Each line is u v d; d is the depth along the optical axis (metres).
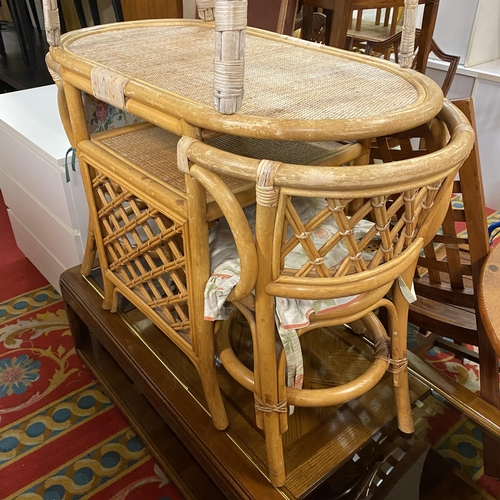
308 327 0.82
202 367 0.93
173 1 1.82
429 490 0.96
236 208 0.67
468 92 2.23
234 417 1.03
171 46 0.98
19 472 1.17
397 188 0.64
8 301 1.71
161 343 1.20
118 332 1.23
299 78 0.83
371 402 1.09
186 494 1.06
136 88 0.76
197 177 0.70
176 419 1.03
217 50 0.62
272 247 0.68
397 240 0.82
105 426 1.29
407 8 0.83
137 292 1.12
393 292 0.93
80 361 1.48
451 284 1.23
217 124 0.65
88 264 1.35
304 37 1.74
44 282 1.81
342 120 0.64
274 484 0.90
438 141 0.86
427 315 1.22
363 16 2.24
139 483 1.15
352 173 0.60
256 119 0.64
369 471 0.97
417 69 1.75
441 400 1.08
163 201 0.83
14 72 2.62
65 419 1.30
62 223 1.45
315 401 0.86
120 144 1.04
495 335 0.79
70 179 1.33
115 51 0.94
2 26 2.98
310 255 0.70
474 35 2.13
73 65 0.88
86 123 1.04
